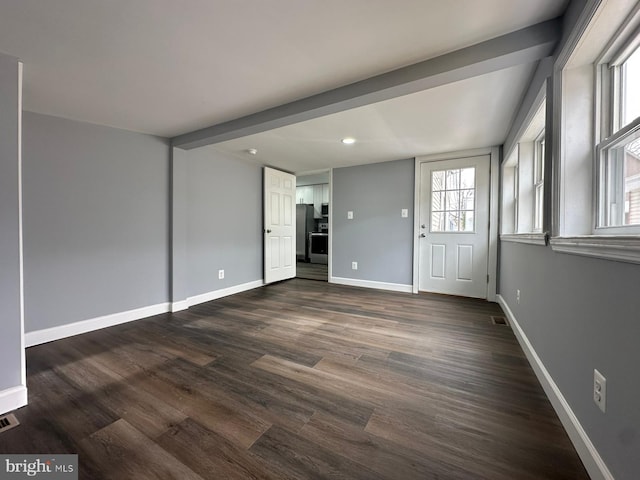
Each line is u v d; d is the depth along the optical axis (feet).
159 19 4.31
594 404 3.46
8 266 4.87
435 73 5.38
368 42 4.92
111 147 8.83
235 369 6.09
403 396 5.11
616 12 3.38
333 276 15.72
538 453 3.82
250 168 13.99
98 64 5.48
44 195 7.54
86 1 3.91
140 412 4.67
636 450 2.69
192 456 3.78
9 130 4.94
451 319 9.42
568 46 4.14
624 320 2.92
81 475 3.49
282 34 4.70
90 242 8.39
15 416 4.58
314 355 6.76
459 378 5.73
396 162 13.74
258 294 13.05
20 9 4.02
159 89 6.47
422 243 13.23
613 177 4.09
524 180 8.34
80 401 4.97
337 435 4.16
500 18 4.40
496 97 7.06
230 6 4.06
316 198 26.14
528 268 6.73
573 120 4.46
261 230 14.76
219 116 8.09
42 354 6.82
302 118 7.42
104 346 7.29
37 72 5.70
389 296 12.66
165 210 10.25
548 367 5.18
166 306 10.33
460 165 12.23
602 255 3.23
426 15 4.30
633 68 3.78
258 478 3.44
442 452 3.84
